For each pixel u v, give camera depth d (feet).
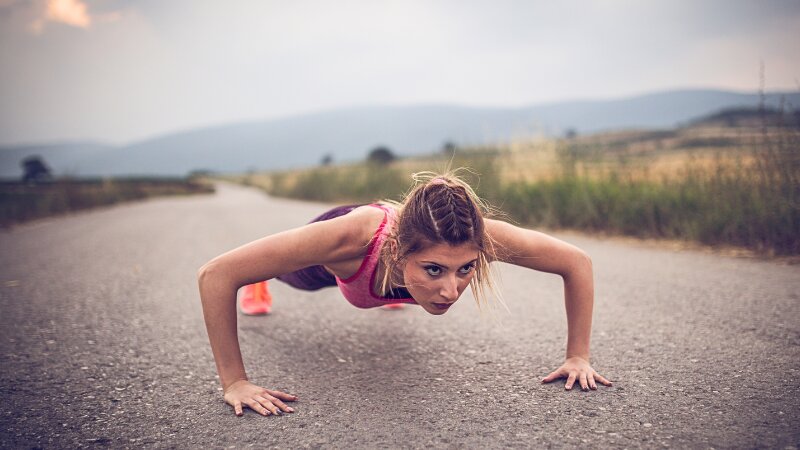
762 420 5.58
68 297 12.78
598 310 10.51
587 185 24.76
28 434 5.68
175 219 41.47
